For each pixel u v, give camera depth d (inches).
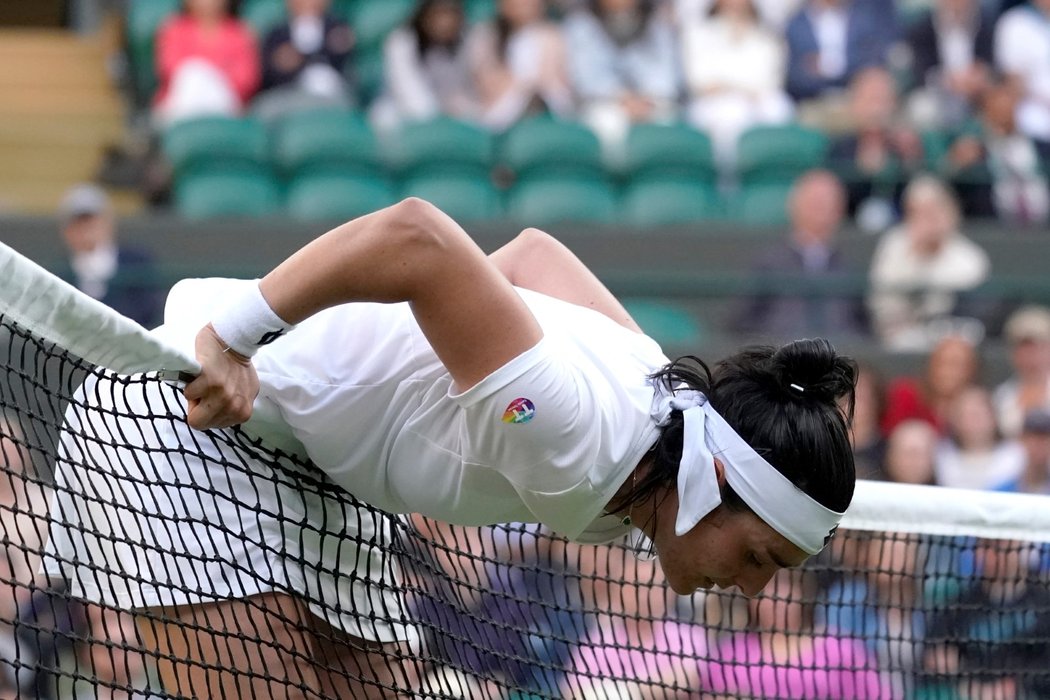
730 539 319.3
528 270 377.1
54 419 335.9
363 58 1316.4
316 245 295.4
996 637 510.6
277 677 339.3
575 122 1216.2
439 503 326.6
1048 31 1302.9
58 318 274.7
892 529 414.6
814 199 1083.3
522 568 419.8
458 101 1251.8
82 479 339.3
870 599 549.3
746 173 1194.6
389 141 1203.2
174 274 988.6
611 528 340.5
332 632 360.8
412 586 382.0
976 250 1131.3
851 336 1033.5
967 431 901.2
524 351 292.8
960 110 1243.2
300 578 345.4
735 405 316.8
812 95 1270.9
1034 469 856.3
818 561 502.6
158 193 1194.6
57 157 1336.1
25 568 504.4
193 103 1245.7
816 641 570.3
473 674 388.8
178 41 1273.4
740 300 1039.0
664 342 998.4
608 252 1112.8
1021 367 971.3
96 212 1026.1
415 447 320.5
